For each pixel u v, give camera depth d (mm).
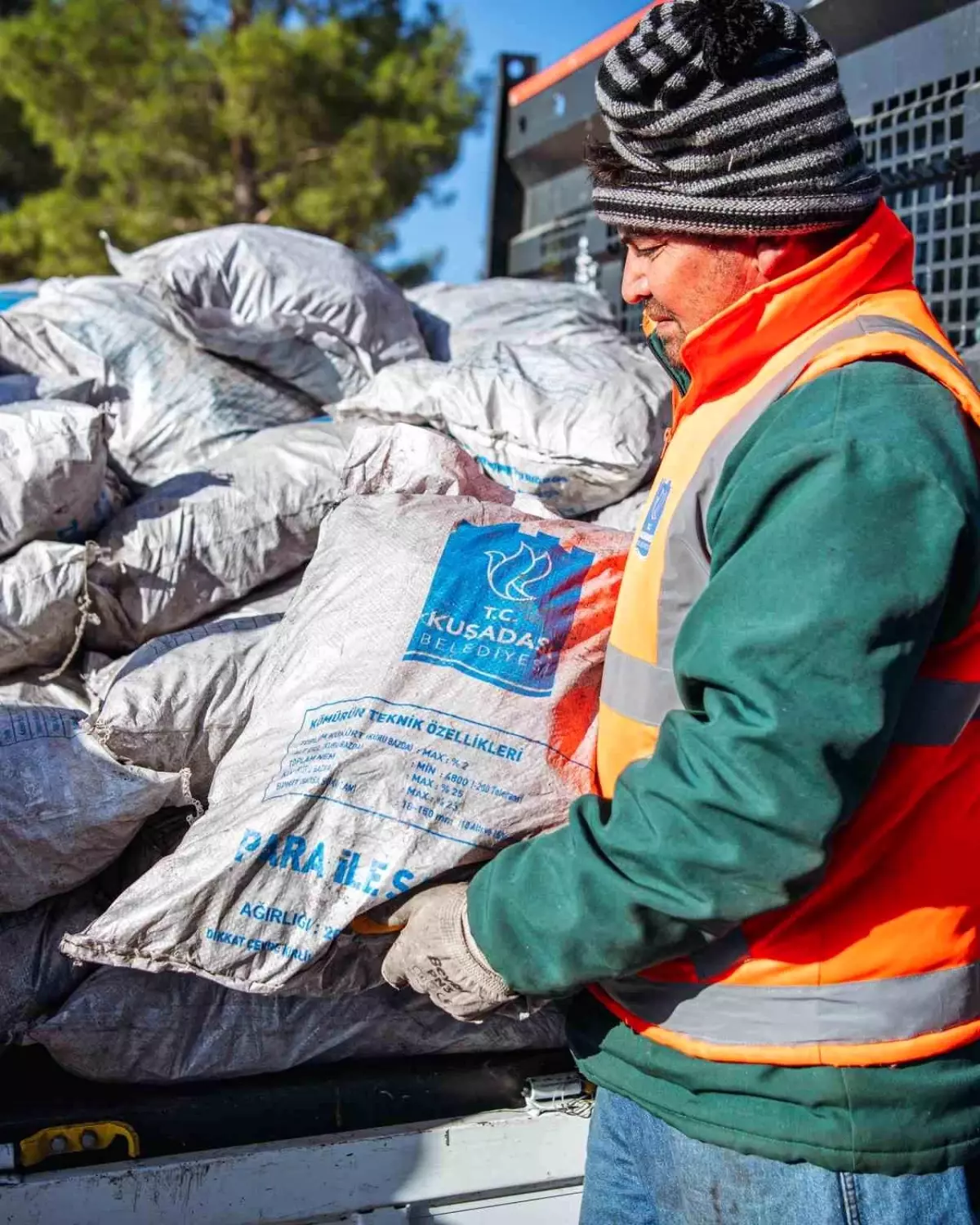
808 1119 1312
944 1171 1327
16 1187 1646
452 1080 1823
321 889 1564
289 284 2814
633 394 2406
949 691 1280
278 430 2467
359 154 12352
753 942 1339
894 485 1190
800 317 1343
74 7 12656
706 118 1293
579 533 1788
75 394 2527
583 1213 1555
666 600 1399
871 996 1318
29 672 2104
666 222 1354
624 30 3143
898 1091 1312
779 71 1301
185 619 2209
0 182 16438
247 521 2240
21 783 1776
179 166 12727
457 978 1424
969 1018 1351
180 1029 1771
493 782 1597
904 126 2621
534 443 2355
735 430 1350
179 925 1569
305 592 1801
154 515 2229
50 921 1847
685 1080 1376
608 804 1394
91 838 1789
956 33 2469
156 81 12500
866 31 2703
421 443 2012
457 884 1533
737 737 1193
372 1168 1738
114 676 2008
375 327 2844
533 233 3764
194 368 2713
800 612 1176
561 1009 1867
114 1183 1668
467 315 3115
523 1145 1788
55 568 2064
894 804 1301
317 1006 1797
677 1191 1404
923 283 2625
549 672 1660
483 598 1698
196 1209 1688
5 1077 1836
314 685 1685
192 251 2826
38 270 12727
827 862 1216
